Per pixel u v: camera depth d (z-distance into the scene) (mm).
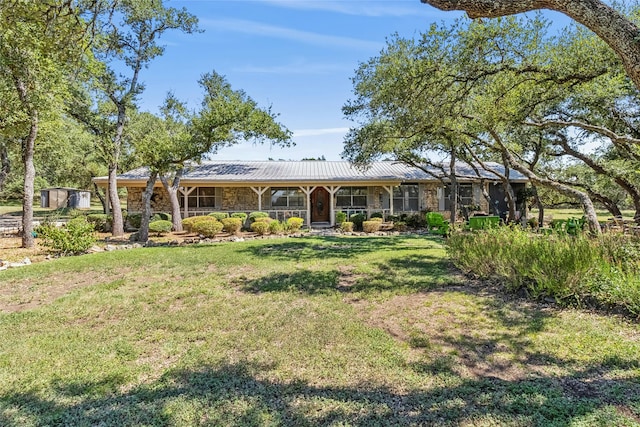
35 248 11570
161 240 13734
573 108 11133
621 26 3025
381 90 9555
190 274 7359
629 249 5480
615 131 11195
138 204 18922
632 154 11109
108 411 2643
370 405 2646
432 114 8133
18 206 35469
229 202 19391
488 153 15984
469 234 8156
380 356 3471
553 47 7645
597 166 13641
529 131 13578
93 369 3334
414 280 6391
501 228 8047
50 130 13070
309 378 3082
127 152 17094
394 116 9000
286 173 19422
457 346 3654
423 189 19781
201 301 5430
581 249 5301
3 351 3746
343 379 3053
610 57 6957
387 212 19531
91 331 4301
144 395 2859
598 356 3305
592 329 3916
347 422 2449
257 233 15641
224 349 3713
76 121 15312
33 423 2525
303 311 4832
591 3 3150
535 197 18250
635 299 4211
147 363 3469
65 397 2863
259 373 3189
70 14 5695
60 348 3807
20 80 9414
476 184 19594
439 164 18188
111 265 8297
